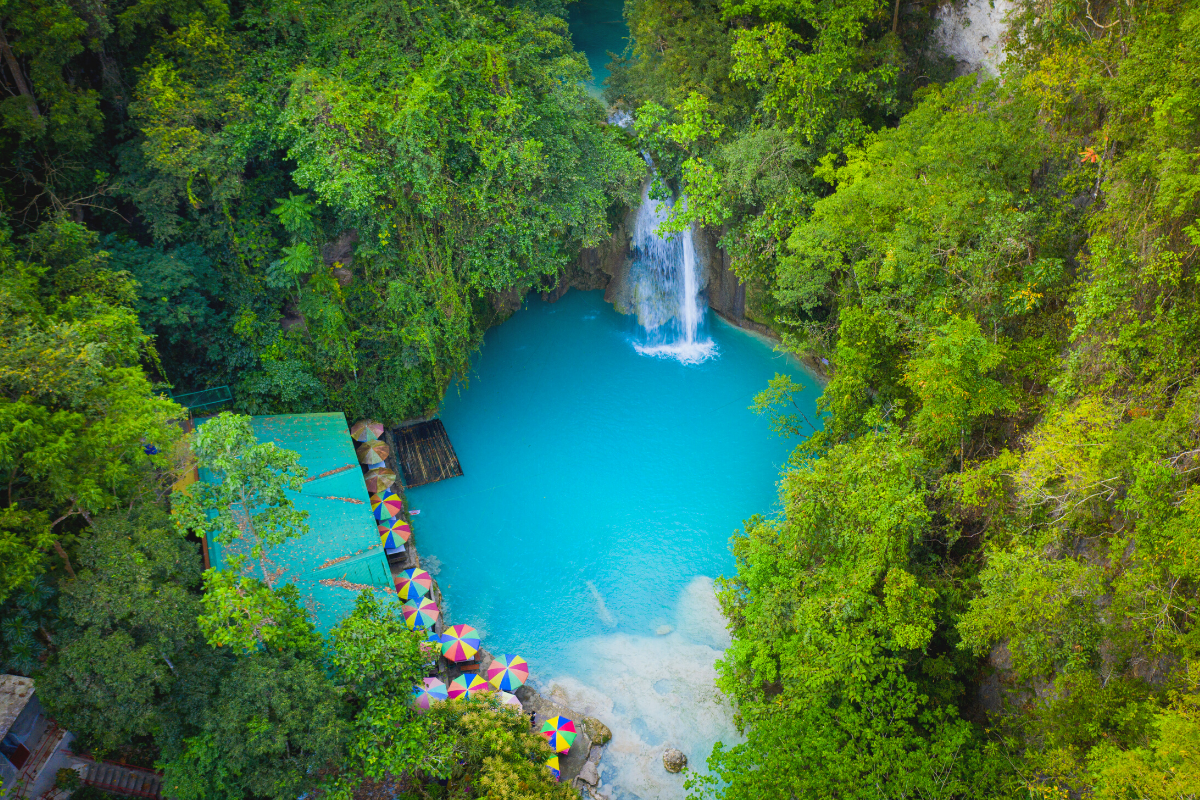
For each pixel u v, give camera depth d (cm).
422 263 3362
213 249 3241
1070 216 2431
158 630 1883
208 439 1988
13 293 1984
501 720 2261
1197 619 1591
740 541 2769
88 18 2692
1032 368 2361
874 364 2698
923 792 1955
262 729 1889
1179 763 1412
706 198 3497
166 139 2783
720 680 2548
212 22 3027
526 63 3353
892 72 3241
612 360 4406
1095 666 1891
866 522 2248
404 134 2978
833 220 2895
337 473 3130
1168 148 1836
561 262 3753
